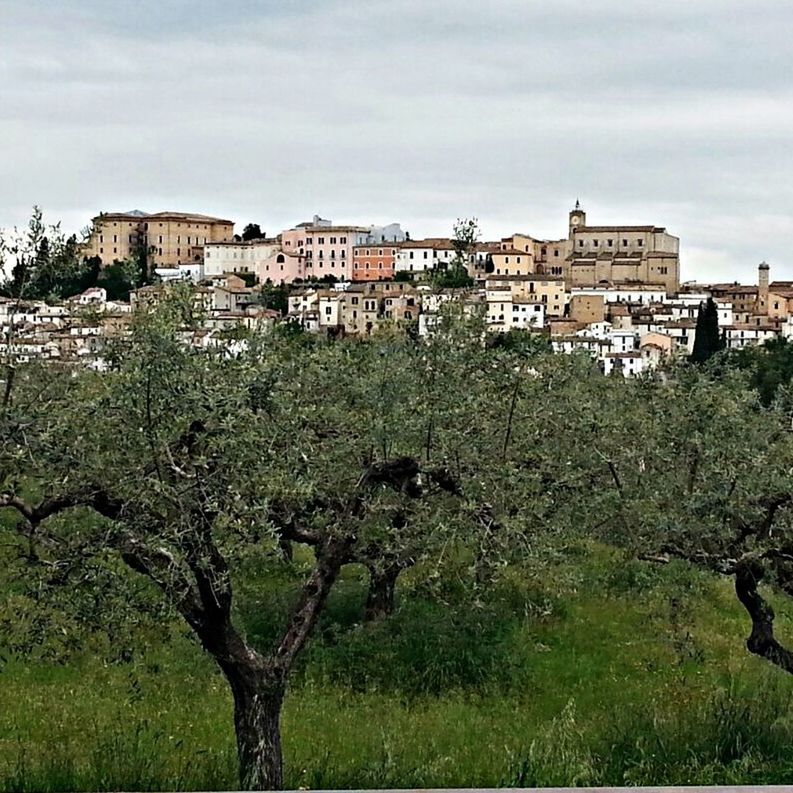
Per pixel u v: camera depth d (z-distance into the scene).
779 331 189.50
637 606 30.95
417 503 18.94
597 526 20.52
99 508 15.37
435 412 18.39
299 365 19.28
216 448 14.64
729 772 18.09
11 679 24.72
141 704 23.30
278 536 16.53
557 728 21.11
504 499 18.62
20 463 14.75
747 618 32.28
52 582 15.59
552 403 21.30
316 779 17.17
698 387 20.52
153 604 16.03
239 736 17.03
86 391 15.59
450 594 28.97
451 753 19.73
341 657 26.72
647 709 22.61
